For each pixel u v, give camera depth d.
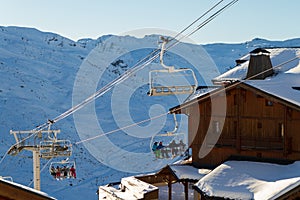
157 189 28.34
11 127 82.69
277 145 29.64
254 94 30.52
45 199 11.01
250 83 30.39
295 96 29.80
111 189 32.41
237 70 39.06
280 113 29.58
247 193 25.67
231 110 31.44
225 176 28.05
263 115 30.23
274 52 40.50
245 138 30.89
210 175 28.44
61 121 88.12
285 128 29.08
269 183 26.11
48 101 103.00
